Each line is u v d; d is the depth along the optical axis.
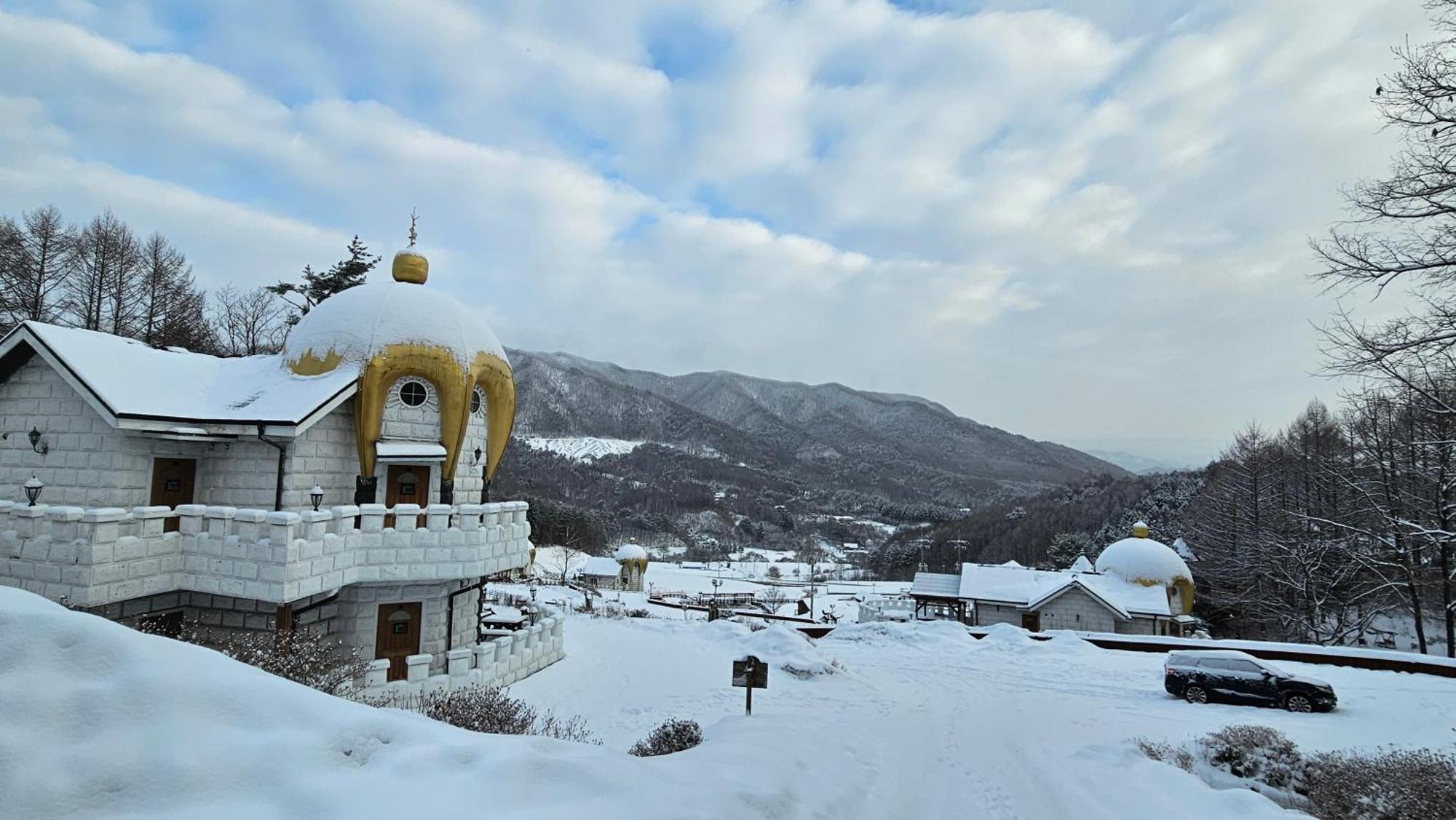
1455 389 13.62
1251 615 52.53
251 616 16.16
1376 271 12.96
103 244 39.31
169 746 5.29
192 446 17.55
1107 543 88.62
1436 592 41.12
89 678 5.57
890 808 10.45
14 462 16.73
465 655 17.53
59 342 16.30
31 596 6.48
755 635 27.27
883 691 21.44
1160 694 22.30
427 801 5.49
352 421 18.95
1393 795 11.84
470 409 20.19
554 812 5.70
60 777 4.78
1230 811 10.37
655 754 12.49
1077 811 10.79
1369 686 23.47
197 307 45.09
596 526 113.00
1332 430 53.97
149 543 15.07
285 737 5.79
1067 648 29.69
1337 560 45.56
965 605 49.12
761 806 7.64
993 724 17.67
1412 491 34.81
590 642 26.70
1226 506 57.88
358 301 19.67
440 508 18.02
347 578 16.61
